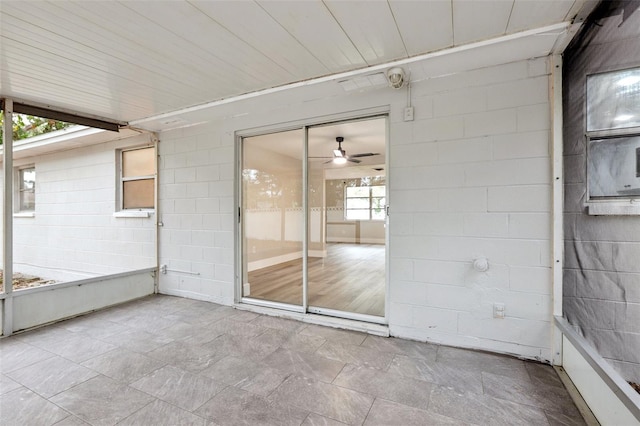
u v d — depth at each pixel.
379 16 1.84
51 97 3.12
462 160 2.53
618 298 1.84
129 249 4.67
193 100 3.23
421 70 2.51
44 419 1.71
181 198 4.07
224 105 3.33
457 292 2.55
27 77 2.66
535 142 2.31
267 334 2.88
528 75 2.33
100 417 1.73
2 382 2.08
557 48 2.17
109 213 4.90
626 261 1.82
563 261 2.20
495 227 2.43
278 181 3.59
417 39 2.10
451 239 2.57
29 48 2.20
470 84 2.51
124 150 4.85
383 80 2.68
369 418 1.71
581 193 2.05
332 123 3.21
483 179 2.47
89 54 2.29
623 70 1.79
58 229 5.57
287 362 2.34
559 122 2.21
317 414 1.75
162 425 1.67
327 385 2.04
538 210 2.30
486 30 1.99
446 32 2.01
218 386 2.03
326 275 4.28
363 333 2.89
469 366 2.25
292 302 3.49
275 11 1.79
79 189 5.27
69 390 1.99
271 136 3.61
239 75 2.64
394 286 2.78
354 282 4.29
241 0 1.69
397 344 2.64
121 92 3.01
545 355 2.29
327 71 2.57
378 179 5.62
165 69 2.54
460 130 2.54
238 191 3.72
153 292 4.24
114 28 1.96
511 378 2.09
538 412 1.75
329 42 2.13
